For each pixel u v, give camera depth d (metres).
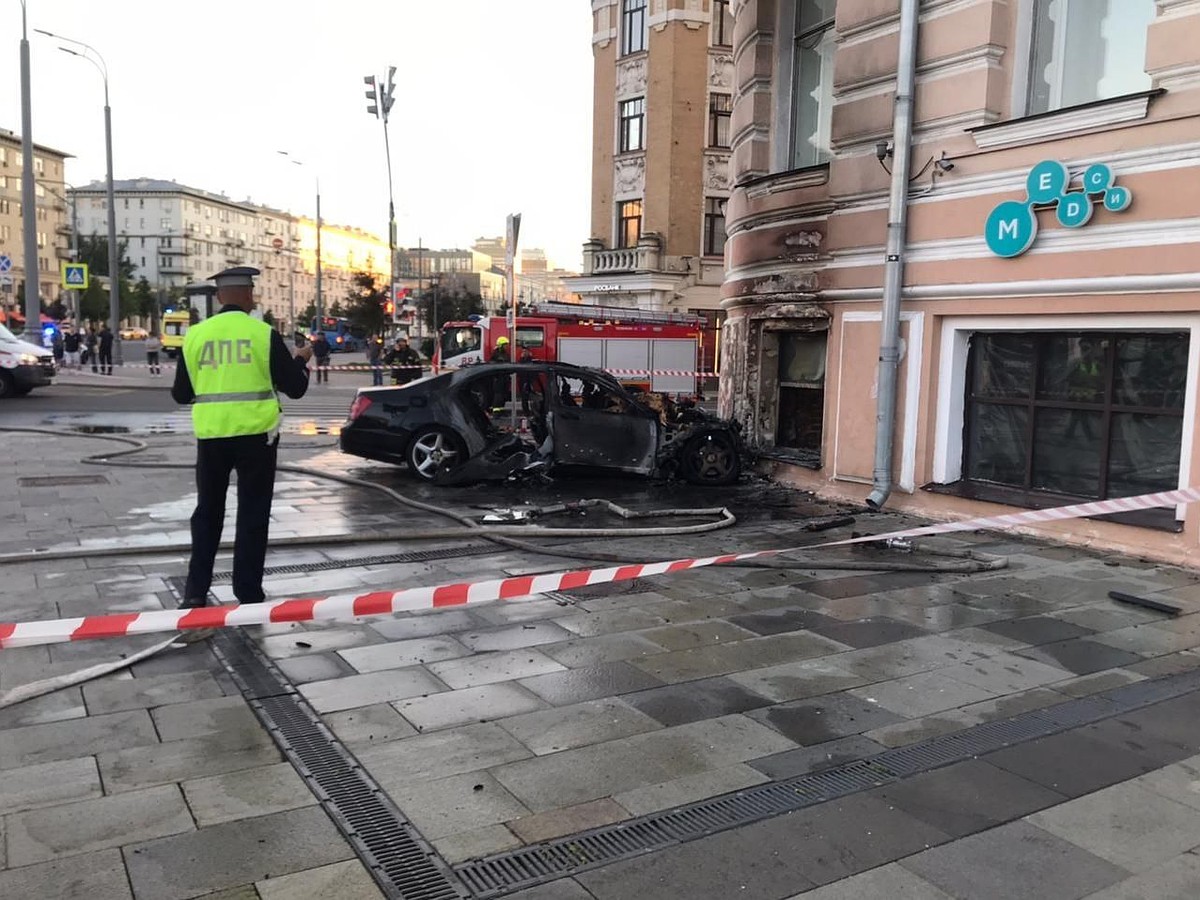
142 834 3.13
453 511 8.91
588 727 4.07
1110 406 7.69
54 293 97.25
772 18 11.43
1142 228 7.08
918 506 9.04
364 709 4.20
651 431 10.88
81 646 4.89
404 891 2.85
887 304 8.98
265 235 142.12
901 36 8.67
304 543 7.40
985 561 7.12
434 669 4.71
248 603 5.43
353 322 53.34
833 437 10.08
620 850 3.12
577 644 5.14
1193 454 6.96
